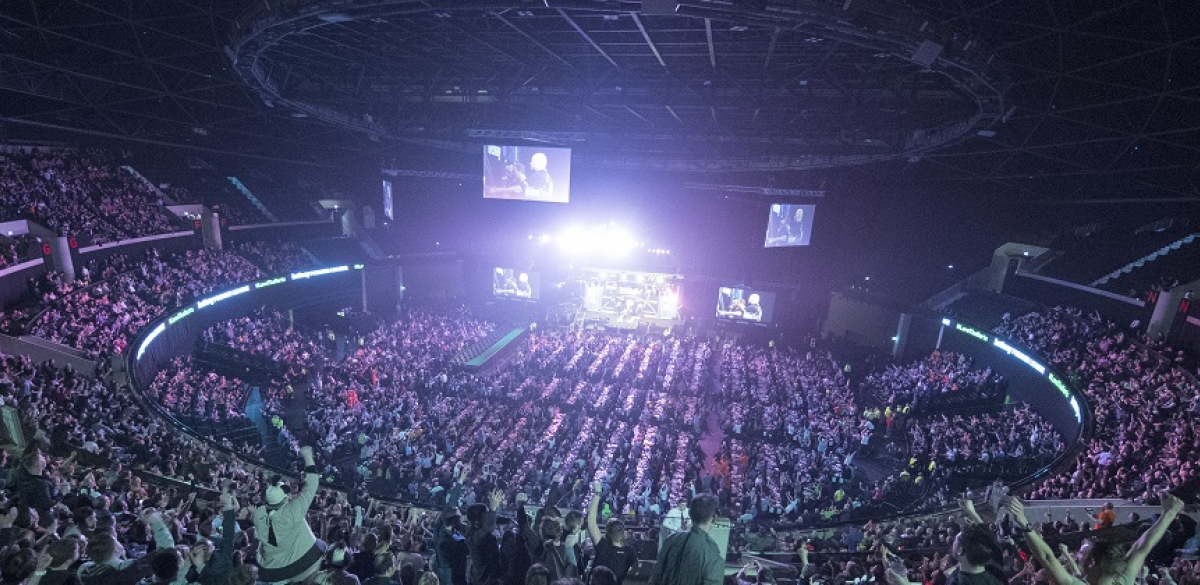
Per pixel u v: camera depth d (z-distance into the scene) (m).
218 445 25.56
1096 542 4.79
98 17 36.94
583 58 36.25
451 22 30.48
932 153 46.69
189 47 41.84
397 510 21.47
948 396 40.75
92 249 38.66
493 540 7.61
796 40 29.33
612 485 29.53
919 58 23.19
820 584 11.75
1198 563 11.42
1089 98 34.00
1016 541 13.87
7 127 43.66
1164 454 22.45
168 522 9.61
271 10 25.45
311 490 6.96
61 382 25.39
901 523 22.92
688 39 30.72
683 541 4.91
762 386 44.16
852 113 38.97
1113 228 48.91
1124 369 32.25
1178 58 28.55
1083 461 24.98
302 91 44.00
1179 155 37.53
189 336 41.12
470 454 30.98
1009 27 29.48
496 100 44.34
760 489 28.92
